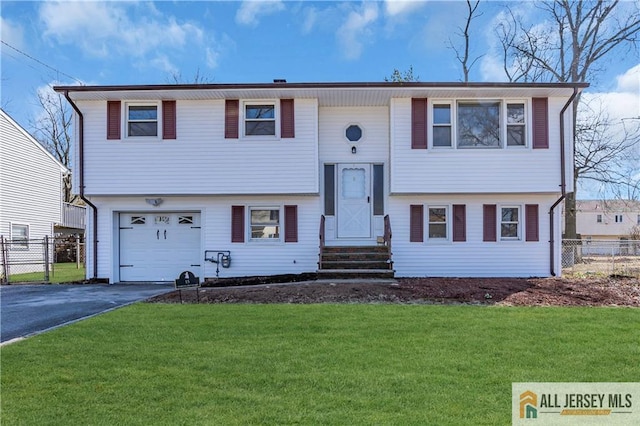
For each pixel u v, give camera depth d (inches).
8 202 816.9
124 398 161.9
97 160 518.3
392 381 177.5
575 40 889.5
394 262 531.2
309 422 142.0
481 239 531.8
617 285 440.1
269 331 258.8
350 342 234.5
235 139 517.3
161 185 515.8
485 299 369.4
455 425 140.2
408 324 274.8
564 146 507.8
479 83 481.7
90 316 317.4
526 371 189.2
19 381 179.0
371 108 546.0
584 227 2006.6
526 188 506.9
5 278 569.3
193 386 173.2
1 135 799.7
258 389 170.1
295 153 516.1
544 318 293.1
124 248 550.9
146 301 376.8
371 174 542.9
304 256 536.4
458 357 208.4
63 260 1176.2
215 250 539.2
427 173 510.0
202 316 301.7
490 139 514.0
